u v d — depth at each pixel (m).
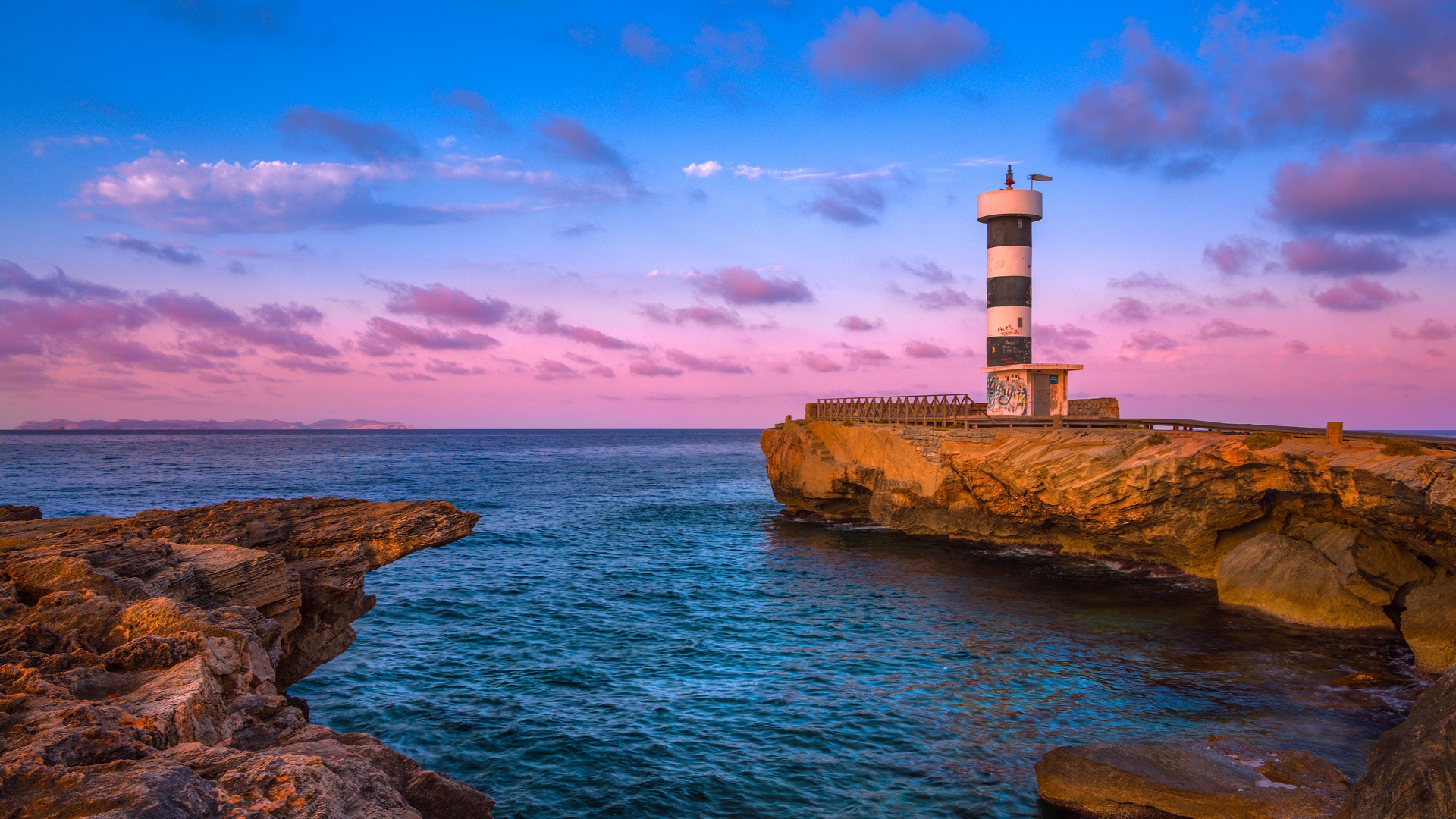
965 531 45.06
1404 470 22.28
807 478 56.69
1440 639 21.00
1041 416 43.28
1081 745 15.73
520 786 16.08
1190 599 30.09
